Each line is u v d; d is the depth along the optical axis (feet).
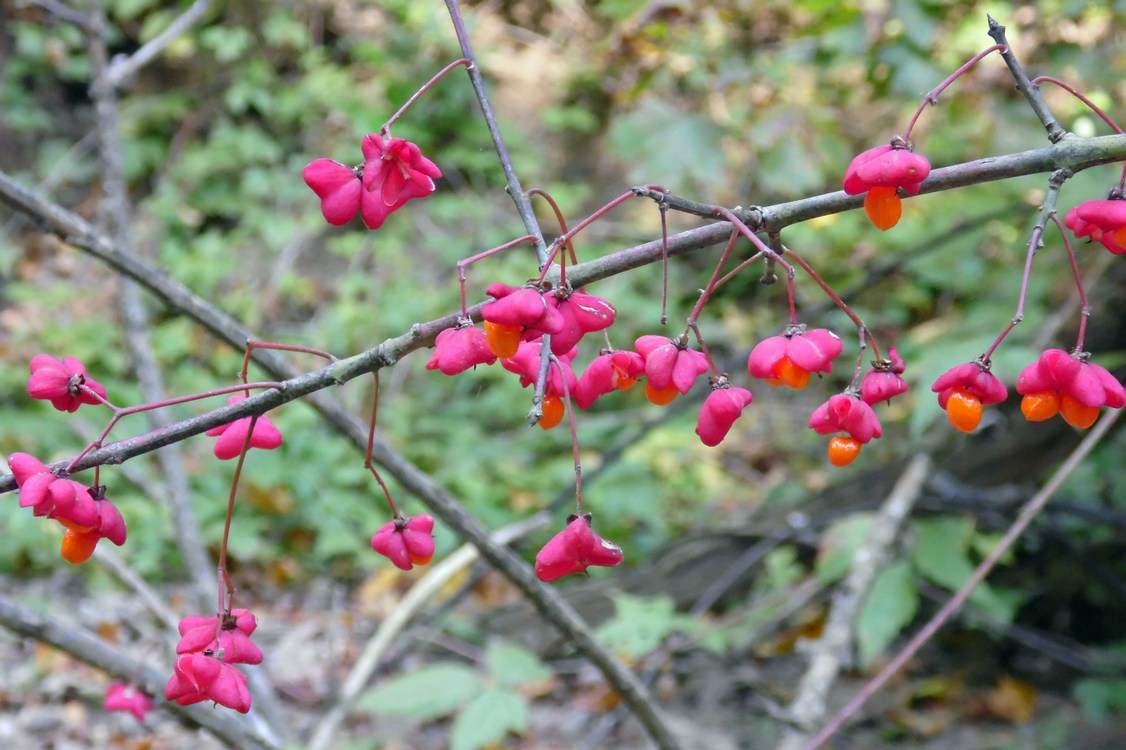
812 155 13.01
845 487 13.07
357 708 9.62
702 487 17.67
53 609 13.05
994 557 8.55
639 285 21.62
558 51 24.73
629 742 11.66
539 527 12.42
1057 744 11.44
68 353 19.69
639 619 10.70
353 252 22.16
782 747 8.32
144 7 25.66
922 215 19.10
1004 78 13.80
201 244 22.29
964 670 13.19
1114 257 11.86
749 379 20.57
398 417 18.85
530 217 4.60
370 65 24.31
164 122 25.50
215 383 19.65
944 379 4.52
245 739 7.48
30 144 25.26
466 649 13.06
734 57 13.03
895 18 12.01
